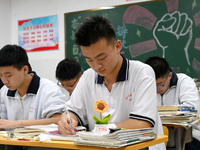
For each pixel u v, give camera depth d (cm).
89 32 110
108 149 92
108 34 114
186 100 230
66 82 198
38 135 120
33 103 176
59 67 199
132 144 97
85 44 112
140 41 326
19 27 387
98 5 345
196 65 304
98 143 94
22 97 179
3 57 155
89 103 148
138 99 127
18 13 388
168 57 315
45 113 168
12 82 160
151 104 125
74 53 355
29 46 380
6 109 187
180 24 311
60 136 112
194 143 233
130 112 130
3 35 378
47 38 371
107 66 118
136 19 328
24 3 385
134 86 134
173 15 313
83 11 351
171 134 197
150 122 122
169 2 315
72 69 196
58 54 364
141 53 326
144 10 325
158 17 319
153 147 135
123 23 333
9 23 388
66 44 359
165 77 219
